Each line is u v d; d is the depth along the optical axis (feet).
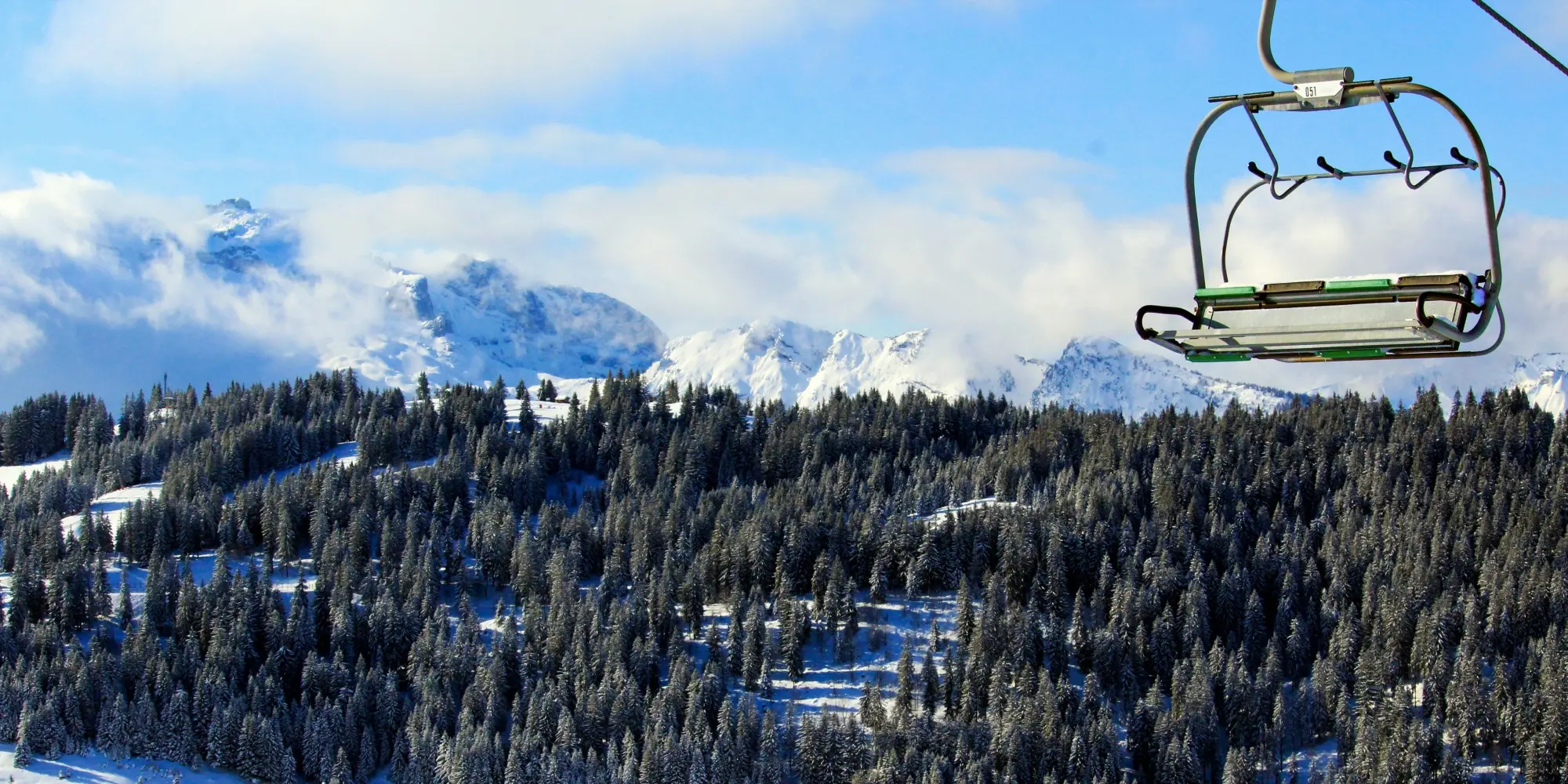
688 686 645.51
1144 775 605.31
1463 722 582.76
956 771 574.56
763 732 591.78
